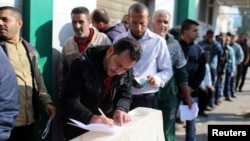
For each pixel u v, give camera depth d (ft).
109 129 5.04
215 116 20.36
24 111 8.24
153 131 6.19
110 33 11.90
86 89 6.55
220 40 23.30
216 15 46.44
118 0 16.47
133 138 5.44
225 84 26.05
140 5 8.87
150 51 8.96
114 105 7.04
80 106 6.20
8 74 5.25
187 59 12.29
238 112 21.86
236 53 27.40
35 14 9.71
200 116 20.02
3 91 5.14
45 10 10.03
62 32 11.08
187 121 11.82
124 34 9.32
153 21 10.43
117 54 5.82
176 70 10.53
